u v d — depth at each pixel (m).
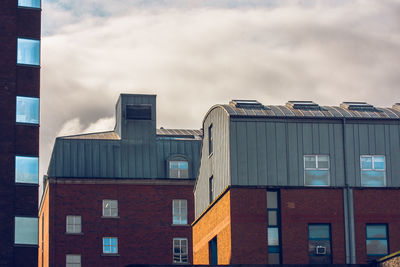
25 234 66.31
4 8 69.56
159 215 83.75
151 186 84.25
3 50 68.88
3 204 66.38
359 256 55.34
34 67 69.31
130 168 85.25
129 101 87.75
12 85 68.50
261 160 56.31
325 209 55.78
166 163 85.62
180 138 90.56
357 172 56.97
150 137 87.12
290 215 55.38
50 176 82.62
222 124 58.66
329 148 57.03
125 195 83.69
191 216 84.19
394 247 55.69
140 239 82.94
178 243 83.50
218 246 58.44
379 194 56.44
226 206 56.12
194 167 86.19
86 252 81.69
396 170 57.38
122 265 82.12
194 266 52.88
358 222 55.84
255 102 59.34
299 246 55.03
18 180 67.12
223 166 58.06
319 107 59.34
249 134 56.62
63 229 81.75
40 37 69.88
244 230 54.84
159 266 53.25
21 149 67.69
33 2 70.38
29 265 65.88
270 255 54.91
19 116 68.19
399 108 60.50
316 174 56.62
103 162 84.94
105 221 82.75
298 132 57.03
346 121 57.53
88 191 83.06
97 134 89.56
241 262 54.44
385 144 57.59
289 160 56.53
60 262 80.94
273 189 55.84
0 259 65.38
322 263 55.03
